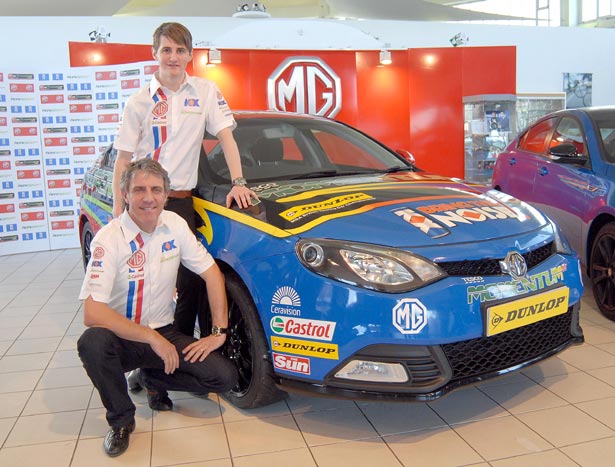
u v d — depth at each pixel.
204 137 3.04
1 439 2.36
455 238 2.18
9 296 4.85
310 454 2.15
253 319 2.34
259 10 9.17
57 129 7.01
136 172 2.20
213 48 7.76
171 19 8.74
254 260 2.30
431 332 2.01
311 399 2.62
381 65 8.56
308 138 3.27
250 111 3.49
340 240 2.16
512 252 2.20
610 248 3.46
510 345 2.21
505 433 2.23
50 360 3.27
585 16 14.97
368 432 2.29
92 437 2.36
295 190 2.60
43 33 8.13
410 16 11.62
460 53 8.66
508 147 5.10
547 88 10.54
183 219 2.46
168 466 2.11
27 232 7.03
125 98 6.94
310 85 8.20
